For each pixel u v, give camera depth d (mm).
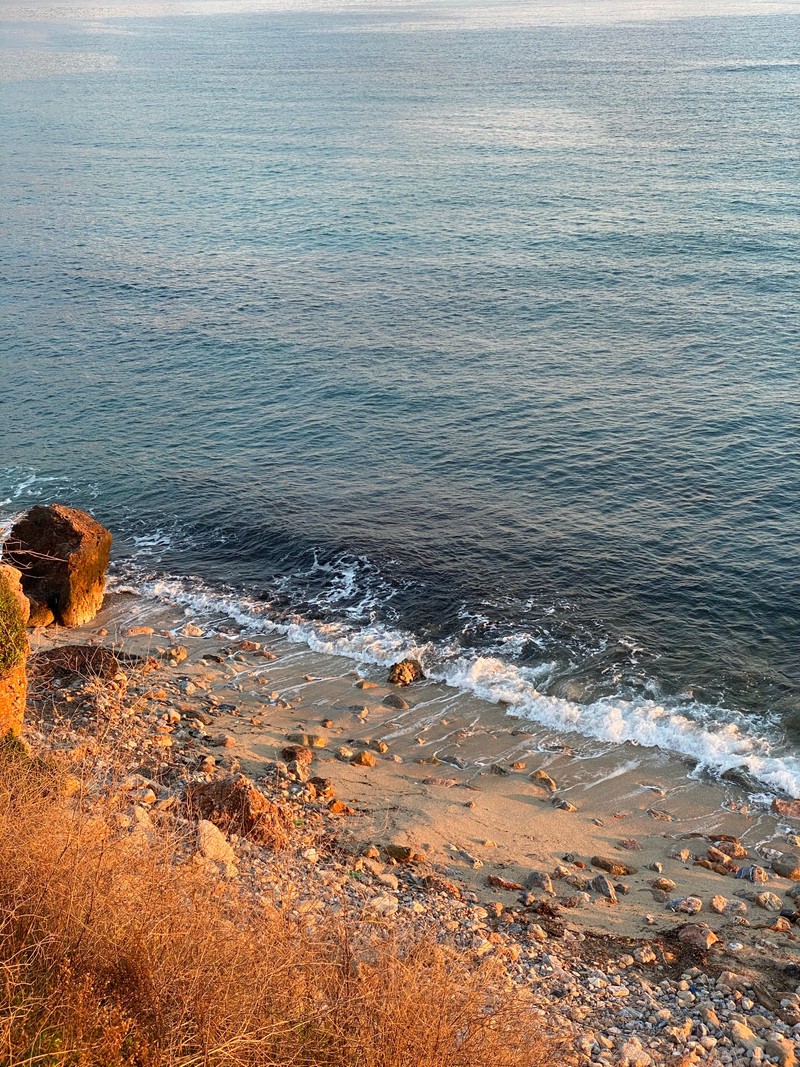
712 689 18375
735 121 83562
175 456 28688
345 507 25547
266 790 13695
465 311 39812
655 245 47656
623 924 11547
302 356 35719
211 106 109688
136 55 185000
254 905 9133
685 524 24062
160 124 96438
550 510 25031
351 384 33094
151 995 6668
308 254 48969
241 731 16203
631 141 75750
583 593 21562
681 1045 8945
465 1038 7031
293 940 7969
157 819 10914
